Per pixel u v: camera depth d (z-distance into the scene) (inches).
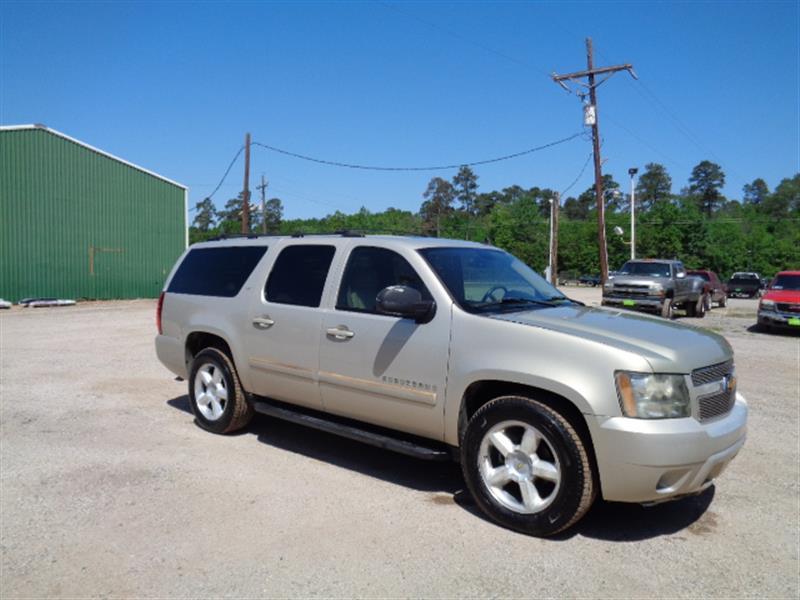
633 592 133.8
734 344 573.6
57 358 424.2
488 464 167.2
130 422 263.1
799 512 178.2
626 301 805.9
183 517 168.2
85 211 1119.6
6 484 191.0
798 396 333.1
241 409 239.1
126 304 1045.2
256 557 147.0
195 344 261.0
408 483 195.6
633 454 146.4
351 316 197.5
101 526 162.6
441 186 5068.9
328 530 161.5
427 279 185.5
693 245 2716.5
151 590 133.0
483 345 168.9
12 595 130.7
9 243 1019.9
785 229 3511.3
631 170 1701.5
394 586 135.0
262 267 232.7
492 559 147.3
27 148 1037.2
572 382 152.9
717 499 187.2
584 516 170.6
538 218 3225.9
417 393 180.4
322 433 249.3
